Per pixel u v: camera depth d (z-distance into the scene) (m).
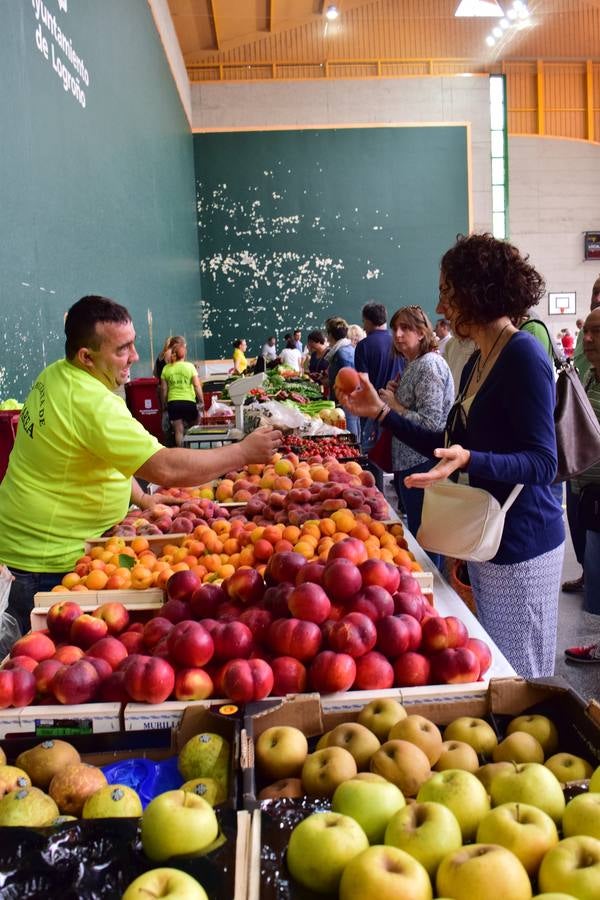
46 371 2.65
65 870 1.05
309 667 1.67
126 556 2.45
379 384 5.76
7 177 4.78
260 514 3.07
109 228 8.20
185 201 16.58
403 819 1.09
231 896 1.01
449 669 1.67
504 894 0.95
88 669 1.64
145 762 1.50
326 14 18.33
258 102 19.06
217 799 1.30
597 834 1.07
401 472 4.49
